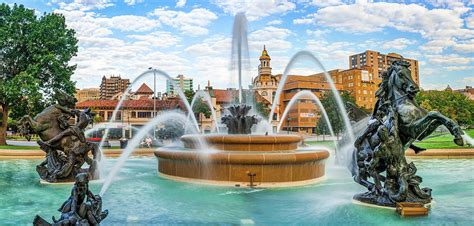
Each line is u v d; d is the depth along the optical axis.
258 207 8.70
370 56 155.38
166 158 13.51
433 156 23.03
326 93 64.62
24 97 34.72
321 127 57.62
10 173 15.49
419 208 7.89
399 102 9.18
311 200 9.52
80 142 12.78
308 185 12.01
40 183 12.43
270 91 96.00
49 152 12.74
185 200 9.51
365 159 9.50
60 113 12.80
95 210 6.02
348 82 107.12
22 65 35.59
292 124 94.12
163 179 13.28
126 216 7.79
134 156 25.66
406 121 8.86
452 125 8.05
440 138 43.19
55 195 10.35
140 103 75.25
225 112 16.17
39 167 12.62
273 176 11.67
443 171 15.95
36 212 8.27
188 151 12.95
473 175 14.56
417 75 161.50
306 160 12.13
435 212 8.17
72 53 37.34
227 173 11.80
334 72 112.44
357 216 7.85
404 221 7.46
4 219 7.62
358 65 159.00
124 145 32.62
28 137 12.85
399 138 8.82
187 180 12.70
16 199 9.77
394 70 9.42
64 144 12.56
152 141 39.19
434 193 10.45
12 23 34.50
